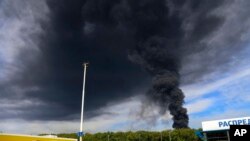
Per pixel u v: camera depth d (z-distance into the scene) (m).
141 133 52.69
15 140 21.28
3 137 20.36
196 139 46.88
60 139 25.81
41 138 23.69
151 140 51.25
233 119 37.09
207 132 39.59
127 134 53.75
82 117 35.25
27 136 22.34
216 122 38.53
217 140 38.53
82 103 36.06
